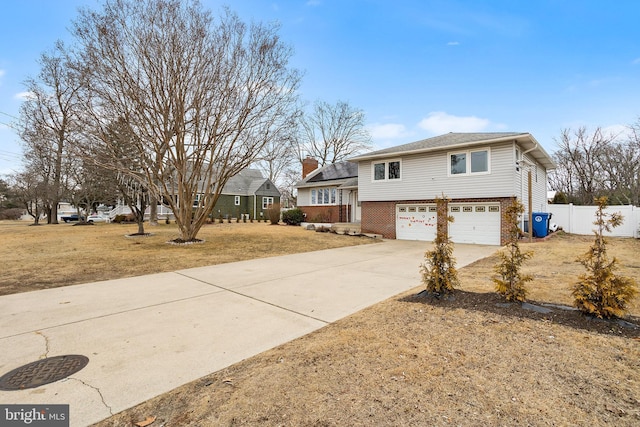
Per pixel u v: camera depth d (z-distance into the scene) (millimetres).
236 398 2570
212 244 13180
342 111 37531
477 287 5953
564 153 27000
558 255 9523
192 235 13766
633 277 6504
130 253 10867
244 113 12859
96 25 10688
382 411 2346
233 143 13039
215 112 12633
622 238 14312
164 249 11836
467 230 14164
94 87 11172
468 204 14094
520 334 3707
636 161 21719
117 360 3273
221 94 12234
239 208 37656
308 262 9484
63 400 2561
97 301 5473
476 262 9148
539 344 3432
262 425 2225
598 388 2586
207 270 8273
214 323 4367
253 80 12883
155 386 2777
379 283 6719
